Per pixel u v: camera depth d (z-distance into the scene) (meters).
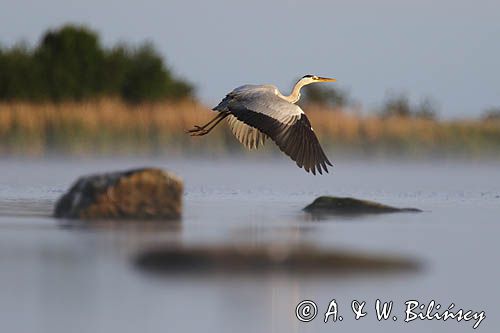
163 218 18.62
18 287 12.94
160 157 43.09
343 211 20.88
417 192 27.17
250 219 19.19
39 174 31.23
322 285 13.48
